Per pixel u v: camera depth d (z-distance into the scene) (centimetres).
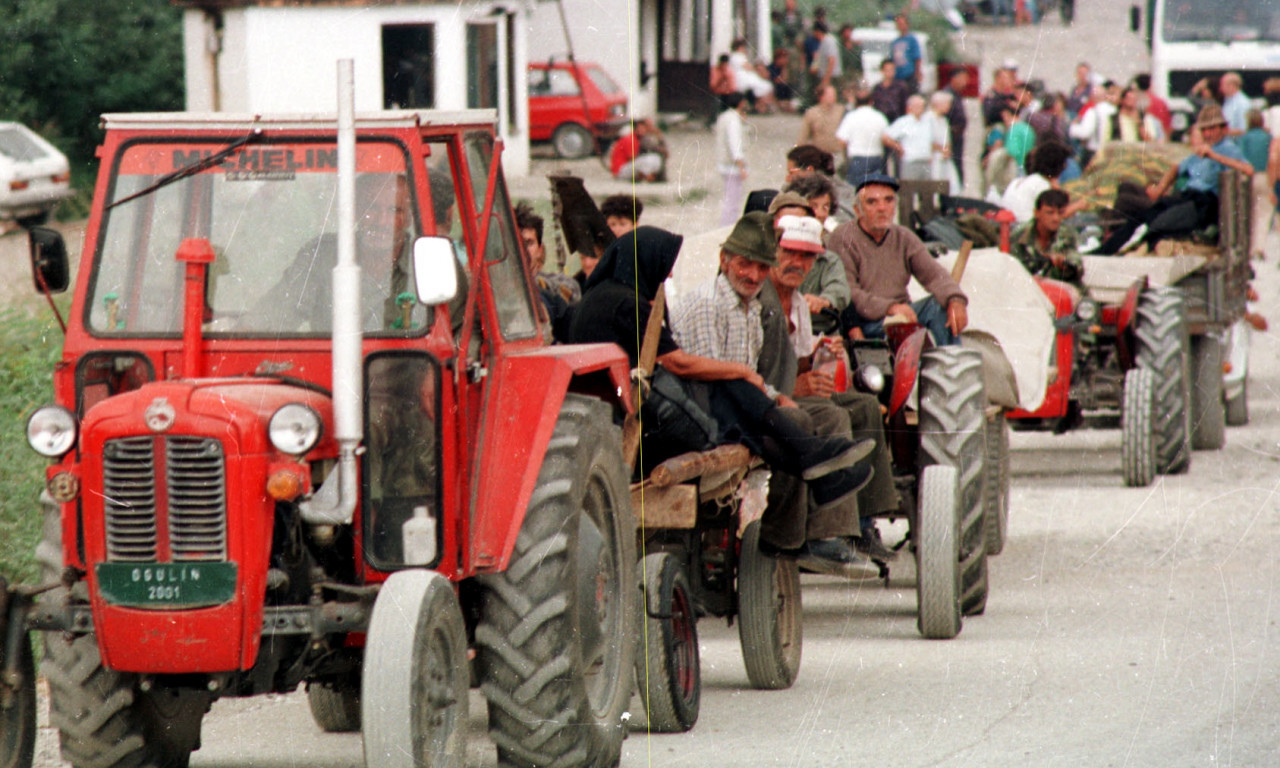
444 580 1772
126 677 1838
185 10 8425
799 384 2669
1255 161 8725
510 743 1911
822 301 2906
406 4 8838
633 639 2172
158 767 1973
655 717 2283
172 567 1703
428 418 1823
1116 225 5212
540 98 10269
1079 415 4469
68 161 7475
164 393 1725
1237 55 9569
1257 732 2286
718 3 9706
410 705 1686
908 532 3136
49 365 4012
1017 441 5375
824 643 2908
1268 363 6594
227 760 2195
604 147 10288
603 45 10144
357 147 1864
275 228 1877
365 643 1828
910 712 2414
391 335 1825
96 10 8219
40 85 8038
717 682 2634
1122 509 4159
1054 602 3192
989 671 2664
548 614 1891
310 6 8550
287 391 1798
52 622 1769
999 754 2188
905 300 3209
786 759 2173
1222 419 4975
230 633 1705
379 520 1823
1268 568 3469
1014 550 3716
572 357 2061
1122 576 3422
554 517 1922
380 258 1848
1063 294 4225
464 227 1956
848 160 7281
